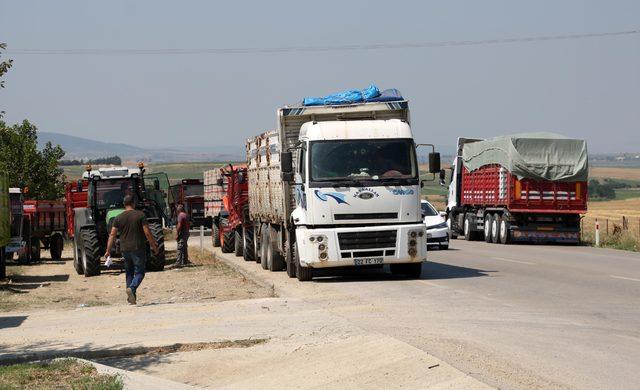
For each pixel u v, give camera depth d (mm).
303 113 33562
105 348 17859
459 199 67688
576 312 21781
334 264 30938
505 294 26000
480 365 15156
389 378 14477
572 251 48875
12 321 22641
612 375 14352
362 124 31703
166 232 91062
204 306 23938
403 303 24109
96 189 42500
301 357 16516
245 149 46625
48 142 76938
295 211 32344
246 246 46344
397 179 31312
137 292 31625
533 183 55938
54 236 58375
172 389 14508
